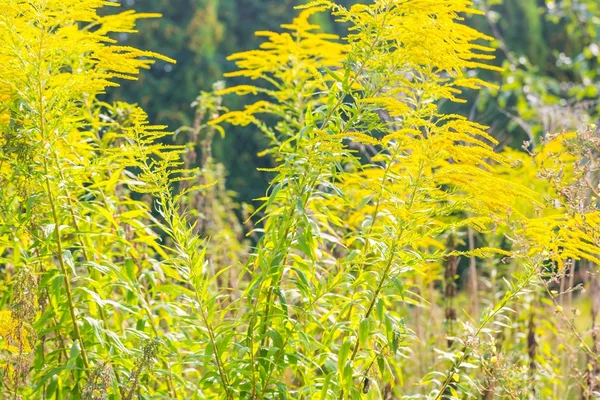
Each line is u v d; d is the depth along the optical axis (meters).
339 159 4.36
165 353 4.53
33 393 4.58
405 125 4.50
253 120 6.16
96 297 4.28
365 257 4.65
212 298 4.46
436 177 4.19
